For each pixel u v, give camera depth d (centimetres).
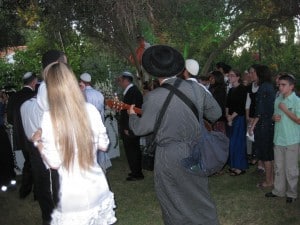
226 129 684
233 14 816
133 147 679
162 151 376
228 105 673
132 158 683
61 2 608
